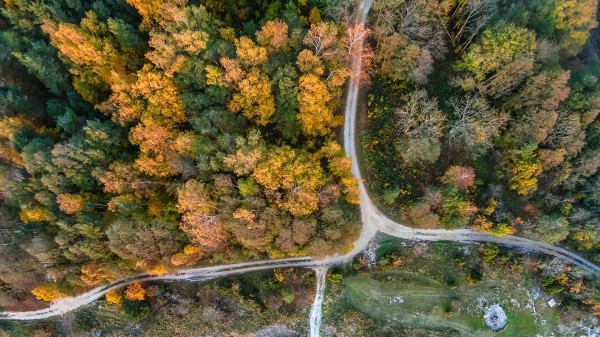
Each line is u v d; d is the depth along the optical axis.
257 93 68.50
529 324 79.25
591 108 72.75
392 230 80.81
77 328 88.50
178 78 70.00
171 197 74.94
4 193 79.12
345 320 81.44
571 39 77.06
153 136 68.19
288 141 76.69
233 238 75.81
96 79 75.00
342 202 78.25
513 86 74.00
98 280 77.81
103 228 73.75
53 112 77.69
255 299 81.69
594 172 74.44
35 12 73.31
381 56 77.38
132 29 74.75
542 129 71.00
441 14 75.75
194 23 68.62
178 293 84.81
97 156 71.25
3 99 73.62
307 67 67.88
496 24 72.00
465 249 80.31
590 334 78.12
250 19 80.94
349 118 82.31
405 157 77.38
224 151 70.00
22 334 89.00
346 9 72.25
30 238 77.19
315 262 81.44
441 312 80.00
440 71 82.12
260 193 69.44
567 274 77.88
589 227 74.88
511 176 77.62
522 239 80.31
